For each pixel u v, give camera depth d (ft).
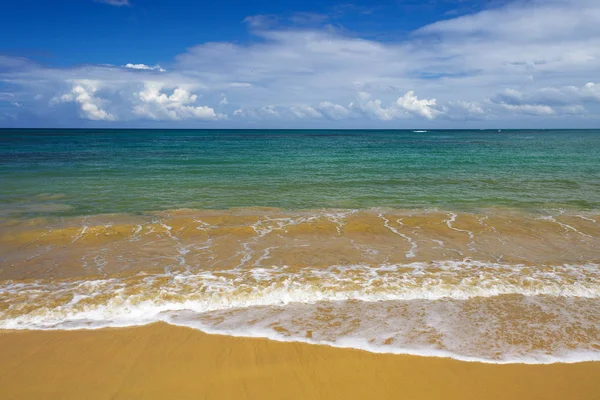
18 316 19.31
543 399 14.28
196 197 49.98
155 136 318.86
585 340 17.85
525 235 34.01
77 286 22.81
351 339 17.75
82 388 14.49
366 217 39.50
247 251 29.58
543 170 79.46
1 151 125.39
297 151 137.80
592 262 27.76
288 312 20.26
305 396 14.26
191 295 21.74
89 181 61.26
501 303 21.42
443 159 105.70
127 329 18.47
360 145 187.42
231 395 14.25
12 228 34.45
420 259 28.17
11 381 14.76
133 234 33.32
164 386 14.66
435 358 16.39
